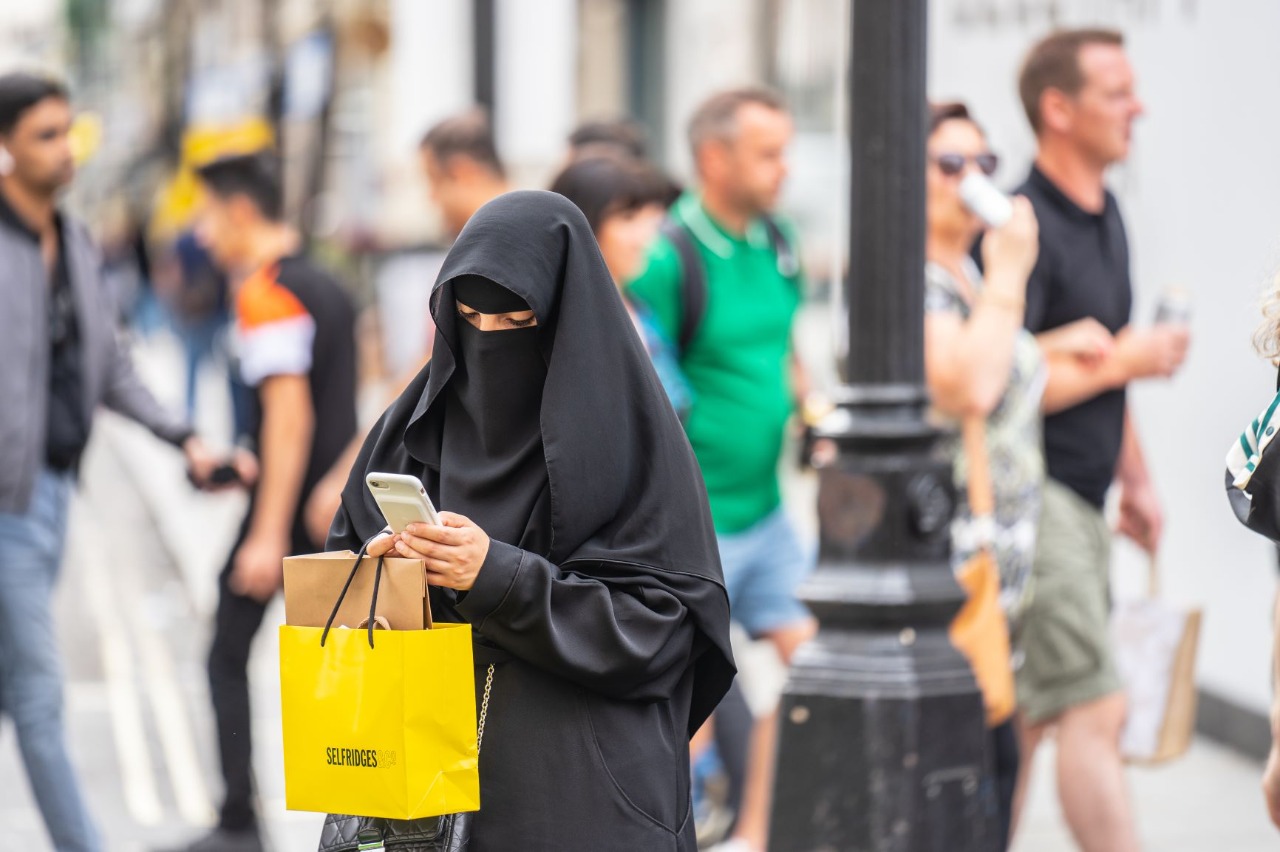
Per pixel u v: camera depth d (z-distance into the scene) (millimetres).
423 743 8945
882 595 14508
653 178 16906
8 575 16266
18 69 16609
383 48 51812
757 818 18281
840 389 15023
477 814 9430
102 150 107750
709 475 18016
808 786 14633
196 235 58094
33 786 16391
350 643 8977
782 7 47250
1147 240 24000
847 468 14734
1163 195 23547
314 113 55406
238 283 20688
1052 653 15656
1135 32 24000
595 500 9375
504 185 19641
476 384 9539
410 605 9039
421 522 9039
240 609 18094
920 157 14773
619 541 9547
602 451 9375
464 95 49969
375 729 8914
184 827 19938
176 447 18438
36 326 16422
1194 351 22953
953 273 16031
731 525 18125
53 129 16484
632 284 17641
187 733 24250
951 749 14461
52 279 17031
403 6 50406
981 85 26516
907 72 14711
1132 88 16125
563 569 9422
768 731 18312
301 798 9164
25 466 16297
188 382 58781
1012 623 15094
